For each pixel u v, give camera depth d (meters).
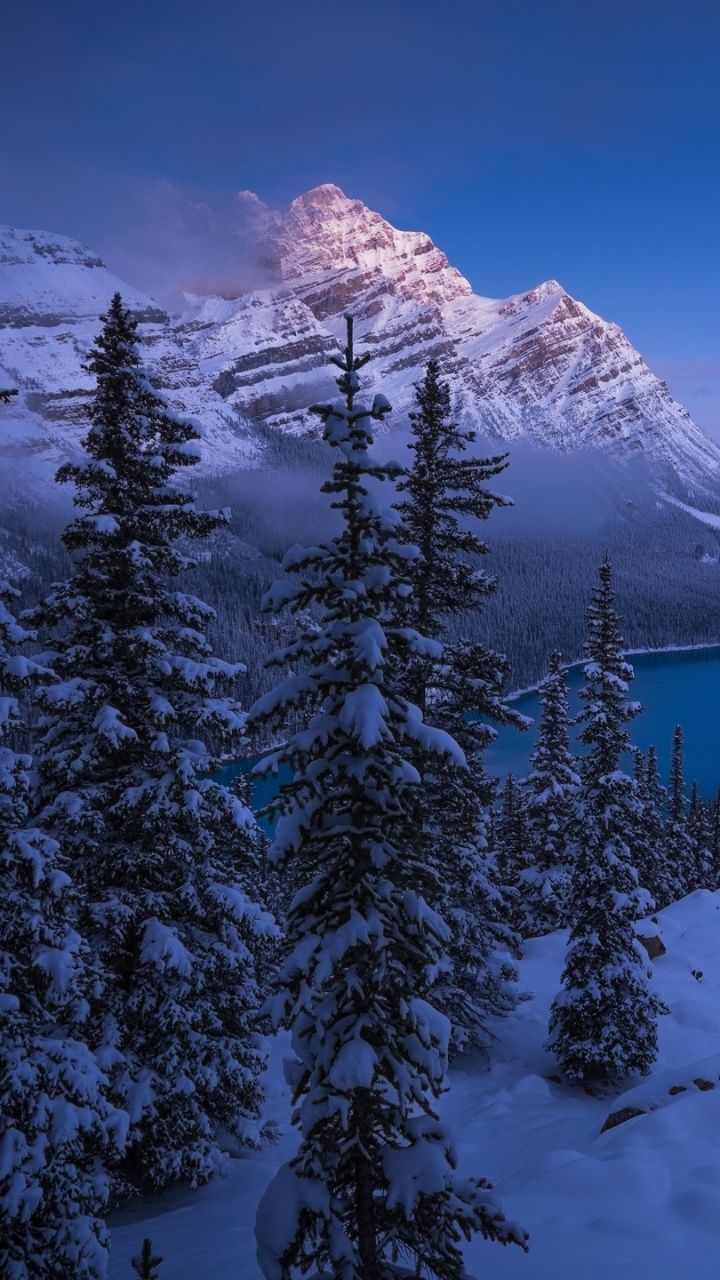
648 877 57.75
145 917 16.50
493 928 23.75
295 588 9.92
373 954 9.00
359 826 9.70
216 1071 16.66
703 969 35.09
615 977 23.97
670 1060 26.22
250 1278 11.59
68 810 15.55
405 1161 8.80
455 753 9.66
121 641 16.58
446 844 22.92
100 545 17.14
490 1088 23.78
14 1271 11.45
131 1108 15.09
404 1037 9.33
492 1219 8.50
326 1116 8.93
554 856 40.62
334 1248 8.38
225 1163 16.80
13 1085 11.75
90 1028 15.77
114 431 16.94
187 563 17.56
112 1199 16.94
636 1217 11.62
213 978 17.27
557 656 42.03
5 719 12.40
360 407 9.99
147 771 16.91
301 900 9.60
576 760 41.94
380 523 9.94
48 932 12.54
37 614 16.84
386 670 10.18
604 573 26.67
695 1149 13.54
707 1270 10.47
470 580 21.05
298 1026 9.61
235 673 17.31
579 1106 22.39
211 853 17.94
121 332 17.38
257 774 9.64
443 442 21.42
